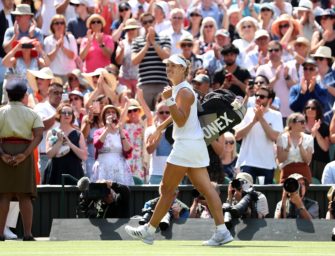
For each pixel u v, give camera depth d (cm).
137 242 1927
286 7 3509
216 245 1798
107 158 2411
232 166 2620
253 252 1617
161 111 2528
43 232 2361
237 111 1861
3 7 3142
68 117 2466
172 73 1758
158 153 2541
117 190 2198
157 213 1795
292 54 3181
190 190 2364
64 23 3097
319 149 2650
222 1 3488
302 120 2456
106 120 2423
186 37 3034
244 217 2073
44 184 2442
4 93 2852
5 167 2072
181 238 2031
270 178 2528
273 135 2512
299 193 2177
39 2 3312
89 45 3164
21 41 2928
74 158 2450
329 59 2928
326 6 3578
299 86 2922
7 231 2266
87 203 2198
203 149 1772
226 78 2888
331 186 2322
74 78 2966
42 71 2758
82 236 2073
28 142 2089
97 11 3391
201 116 1859
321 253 1595
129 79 3131
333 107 2742
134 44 3047
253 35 3203
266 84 2731
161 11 3284
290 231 2022
